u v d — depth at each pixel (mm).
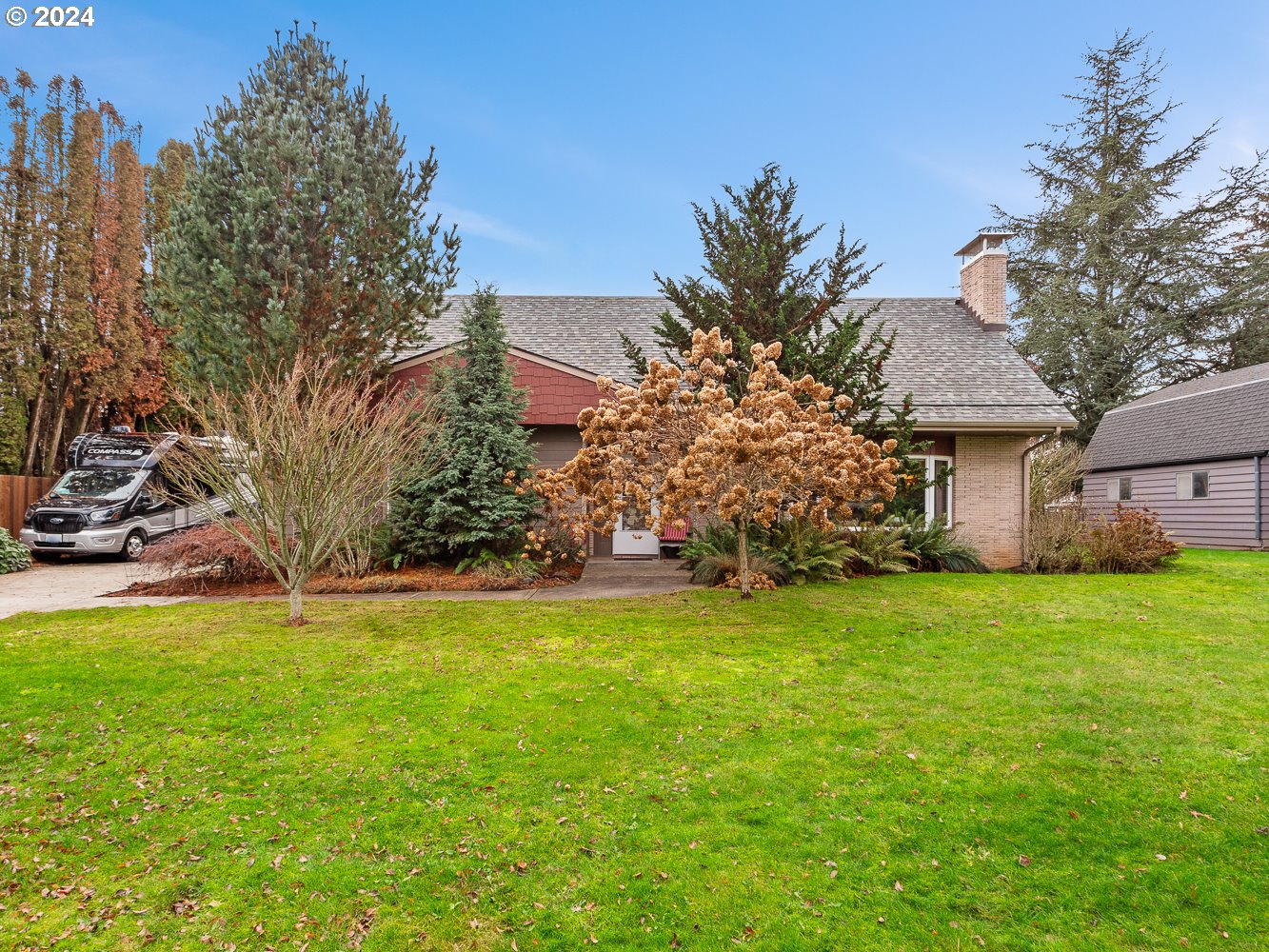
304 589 10547
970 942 2732
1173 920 2834
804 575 10328
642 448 8781
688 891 3084
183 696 5488
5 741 4695
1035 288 31141
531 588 10414
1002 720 4836
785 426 7691
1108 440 24016
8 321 16641
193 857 3395
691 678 5812
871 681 5707
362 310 11664
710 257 11992
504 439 11625
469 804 3859
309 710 5211
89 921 2922
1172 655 6262
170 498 11508
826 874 3195
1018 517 13422
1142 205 29859
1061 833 3465
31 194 17250
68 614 8578
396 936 2834
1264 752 4242
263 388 10594
